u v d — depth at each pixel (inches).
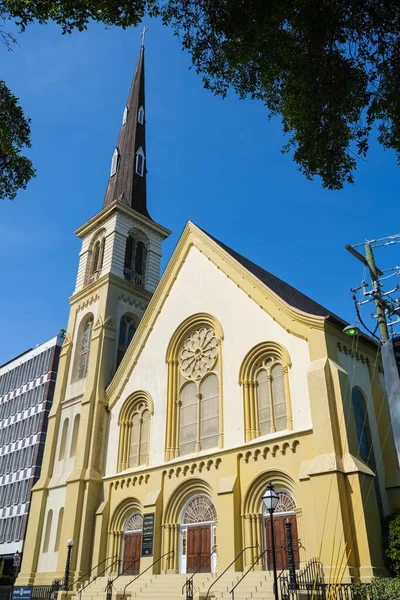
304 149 545.6
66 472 1362.0
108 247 1679.4
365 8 461.4
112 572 1117.1
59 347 2655.0
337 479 797.9
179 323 1244.5
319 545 783.1
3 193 703.1
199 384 1146.0
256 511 923.4
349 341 1016.9
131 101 2209.6
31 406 2591.0
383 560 770.8
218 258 1217.4
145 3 490.0
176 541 1034.1
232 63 526.3
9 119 676.1
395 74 479.2
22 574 1286.9
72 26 487.2
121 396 1327.5
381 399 1013.8
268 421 981.8
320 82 504.7
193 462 1052.5
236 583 831.7
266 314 1059.9
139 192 1950.1
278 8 460.1
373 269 746.8
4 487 2492.6
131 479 1178.0
